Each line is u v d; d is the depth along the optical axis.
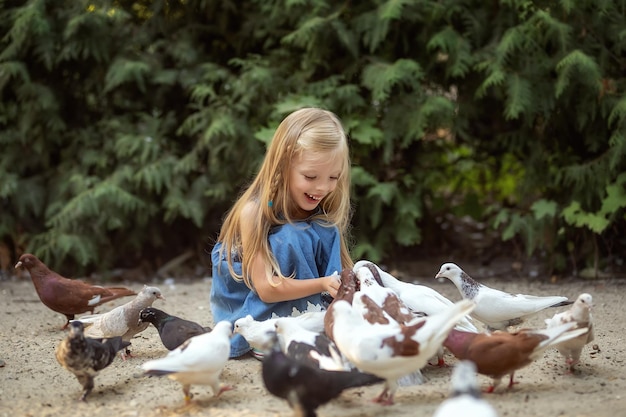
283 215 5.21
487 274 8.34
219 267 5.28
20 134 8.75
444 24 8.30
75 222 8.48
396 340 3.68
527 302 4.88
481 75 8.10
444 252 9.23
